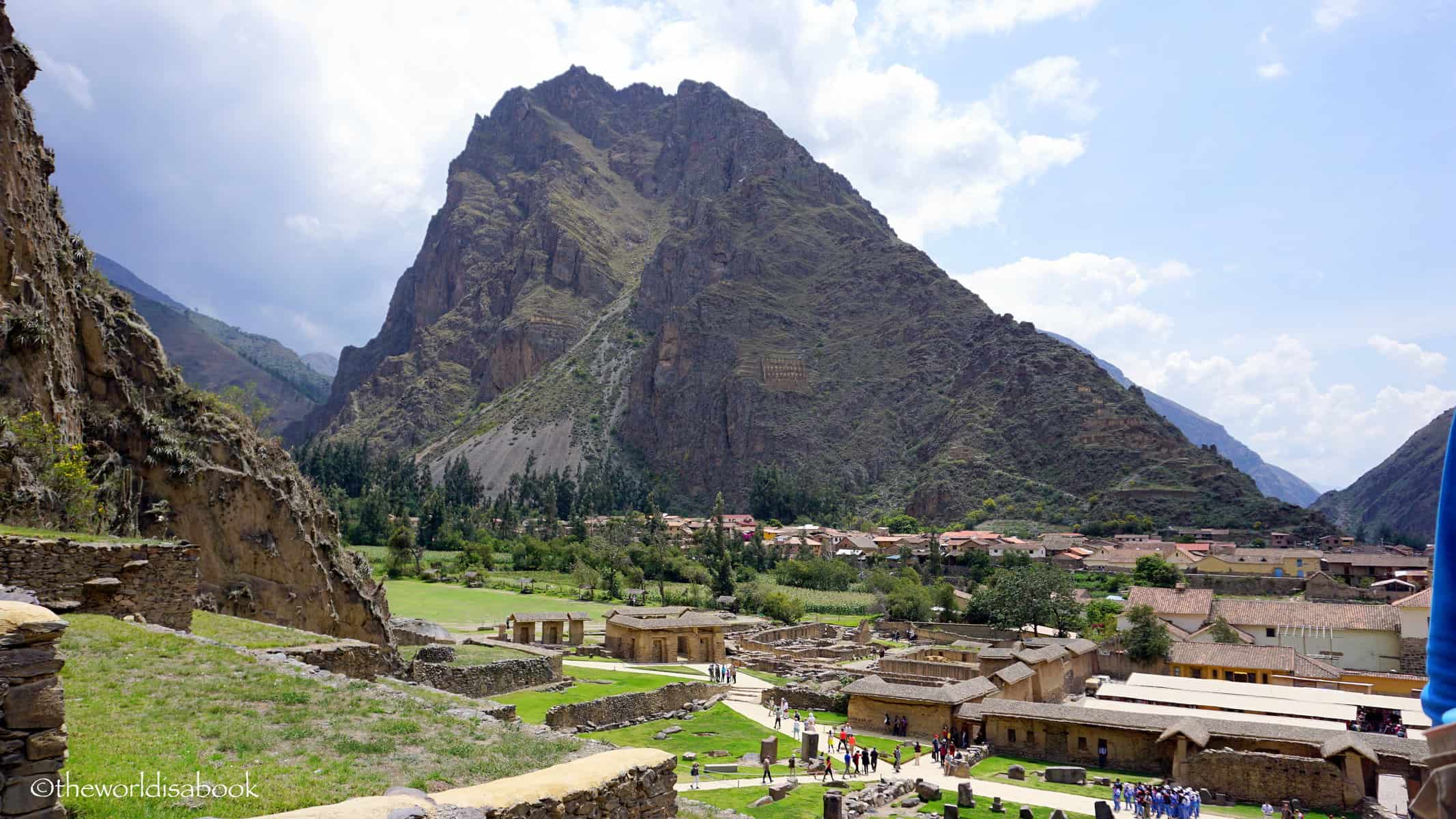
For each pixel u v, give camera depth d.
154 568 27.45
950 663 84.12
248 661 22.25
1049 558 179.00
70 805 12.23
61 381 41.41
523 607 116.75
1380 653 91.50
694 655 89.56
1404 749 47.44
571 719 53.03
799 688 71.50
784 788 42.56
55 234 44.62
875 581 161.38
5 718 10.21
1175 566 147.12
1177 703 63.75
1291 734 49.53
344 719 19.02
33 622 10.64
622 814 15.09
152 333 48.75
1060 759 55.41
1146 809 42.53
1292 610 98.31
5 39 41.47
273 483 48.72
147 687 18.92
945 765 50.69
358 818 10.73
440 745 18.19
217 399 51.22
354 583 51.81
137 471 43.91
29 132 43.41
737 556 184.12
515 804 12.88
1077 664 84.50
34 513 33.78
